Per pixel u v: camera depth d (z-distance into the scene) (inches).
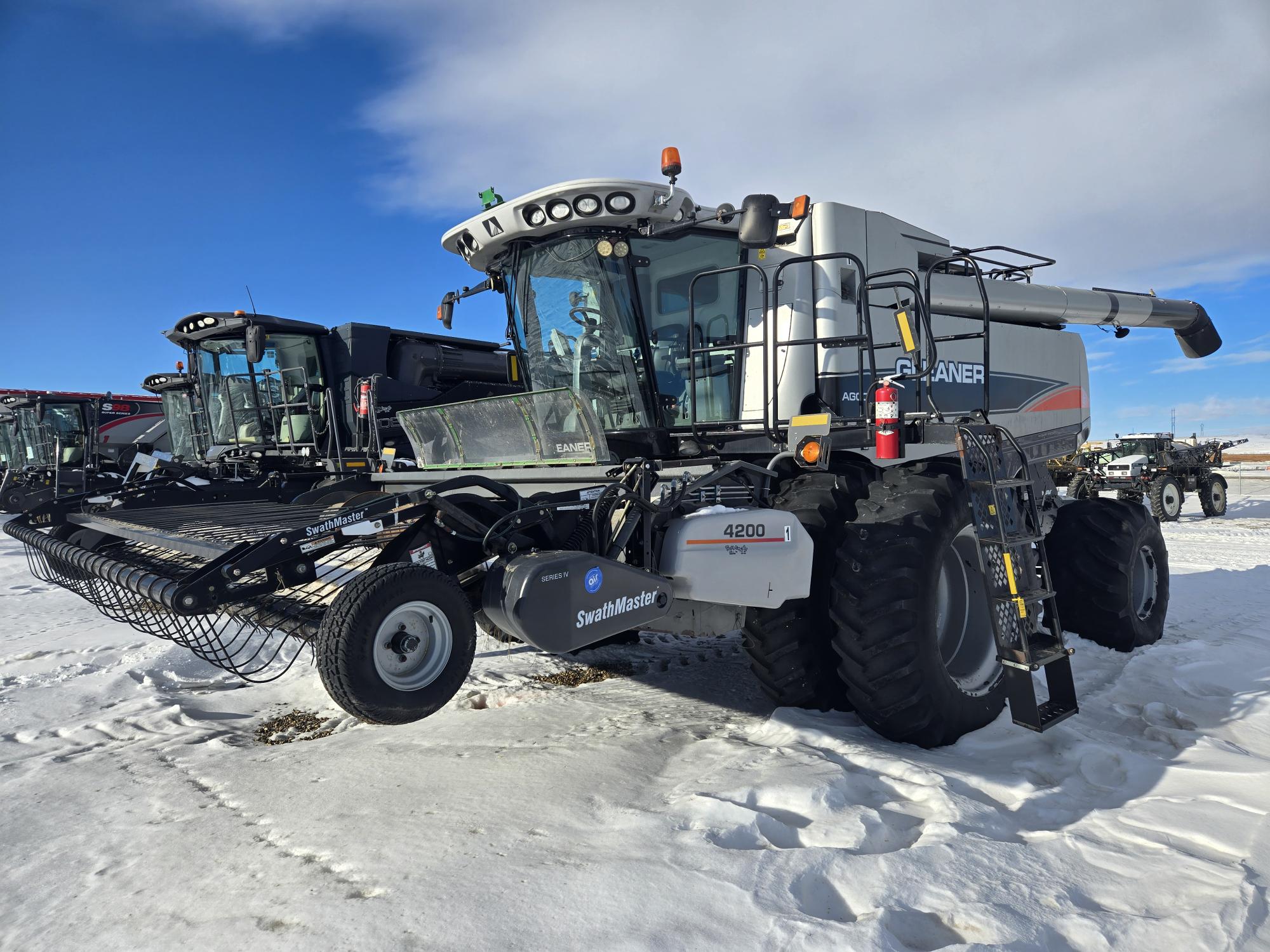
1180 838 100.2
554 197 165.5
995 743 142.0
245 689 183.6
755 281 179.5
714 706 163.0
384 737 146.1
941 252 208.2
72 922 86.5
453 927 80.7
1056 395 246.5
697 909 82.3
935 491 146.6
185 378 470.9
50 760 139.3
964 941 78.8
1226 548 426.6
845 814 104.0
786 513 141.2
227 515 175.5
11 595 333.7
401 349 430.6
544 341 188.9
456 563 126.5
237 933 82.1
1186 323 304.7
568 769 124.5
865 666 137.2
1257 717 149.9
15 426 717.3
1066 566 206.4
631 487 132.6
